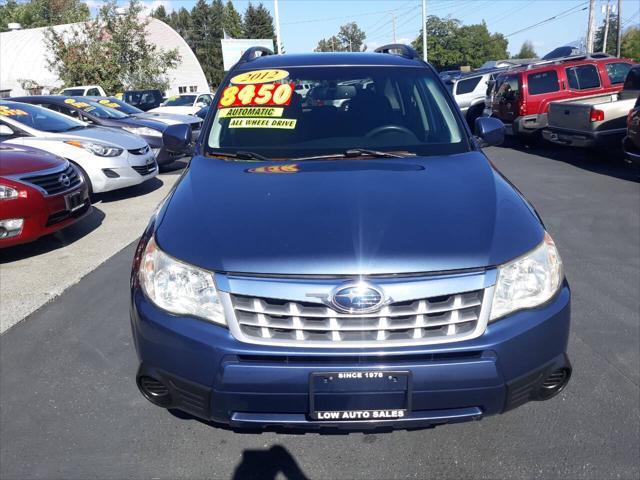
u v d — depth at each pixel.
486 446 2.65
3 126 8.26
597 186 8.51
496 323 2.19
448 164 3.02
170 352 2.23
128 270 5.13
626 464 2.50
